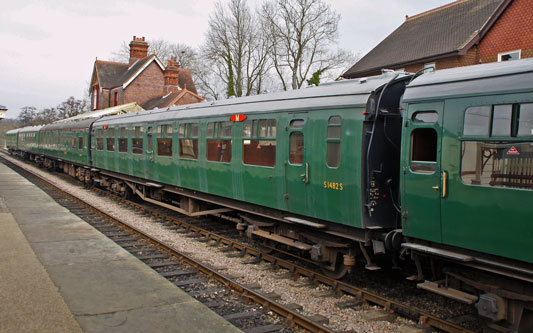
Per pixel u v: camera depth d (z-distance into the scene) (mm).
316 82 32219
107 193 16672
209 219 11984
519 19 16719
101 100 37969
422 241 5281
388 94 6078
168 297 5613
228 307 5605
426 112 5121
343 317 5395
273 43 33656
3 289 5605
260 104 7781
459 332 4805
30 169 27500
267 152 7559
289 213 7414
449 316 5520
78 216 11516
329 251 6688
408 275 6570
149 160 12109
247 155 8078
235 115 8328
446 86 4926
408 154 5285
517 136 4250
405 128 5328
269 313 5422
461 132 4719
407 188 5297
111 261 7164
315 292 6340
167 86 33281
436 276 5434
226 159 8695
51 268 6633
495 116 4445
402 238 5984
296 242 7250
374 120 5898
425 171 5094
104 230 9930
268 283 6672
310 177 6641
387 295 6266
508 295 4492
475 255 4707
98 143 16422
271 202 7516
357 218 5934
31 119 73875
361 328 5074
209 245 9094
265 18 33781
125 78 36094
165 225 11117
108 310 5098
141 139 12602
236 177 8383
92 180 18391
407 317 5395
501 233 4359
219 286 6402
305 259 7469
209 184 9305
